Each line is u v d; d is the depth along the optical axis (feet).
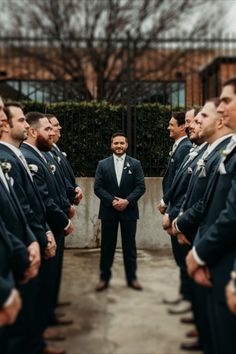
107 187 18.95
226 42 27.40
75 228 23.38
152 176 25.77
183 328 9.02
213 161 11.60
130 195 18.52
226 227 8.66
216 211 9.55
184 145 17.95
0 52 41.14
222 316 8.68
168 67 51.13
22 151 14.55
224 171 9.49
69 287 10.61
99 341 8.99
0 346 9.15
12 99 29.30
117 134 19.70
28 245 10.98
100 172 19.13
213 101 11.73
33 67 52.65
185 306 9.39
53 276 11.46
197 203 11.57
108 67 60.59
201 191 11.71
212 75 30.09
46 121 15.53
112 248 13.41
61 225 14.19
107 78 56.44
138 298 9.73
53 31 61.21
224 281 8.75
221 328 8.67
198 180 11.78
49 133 15.52
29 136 15.37
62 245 14.30
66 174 20.20
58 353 9.00
